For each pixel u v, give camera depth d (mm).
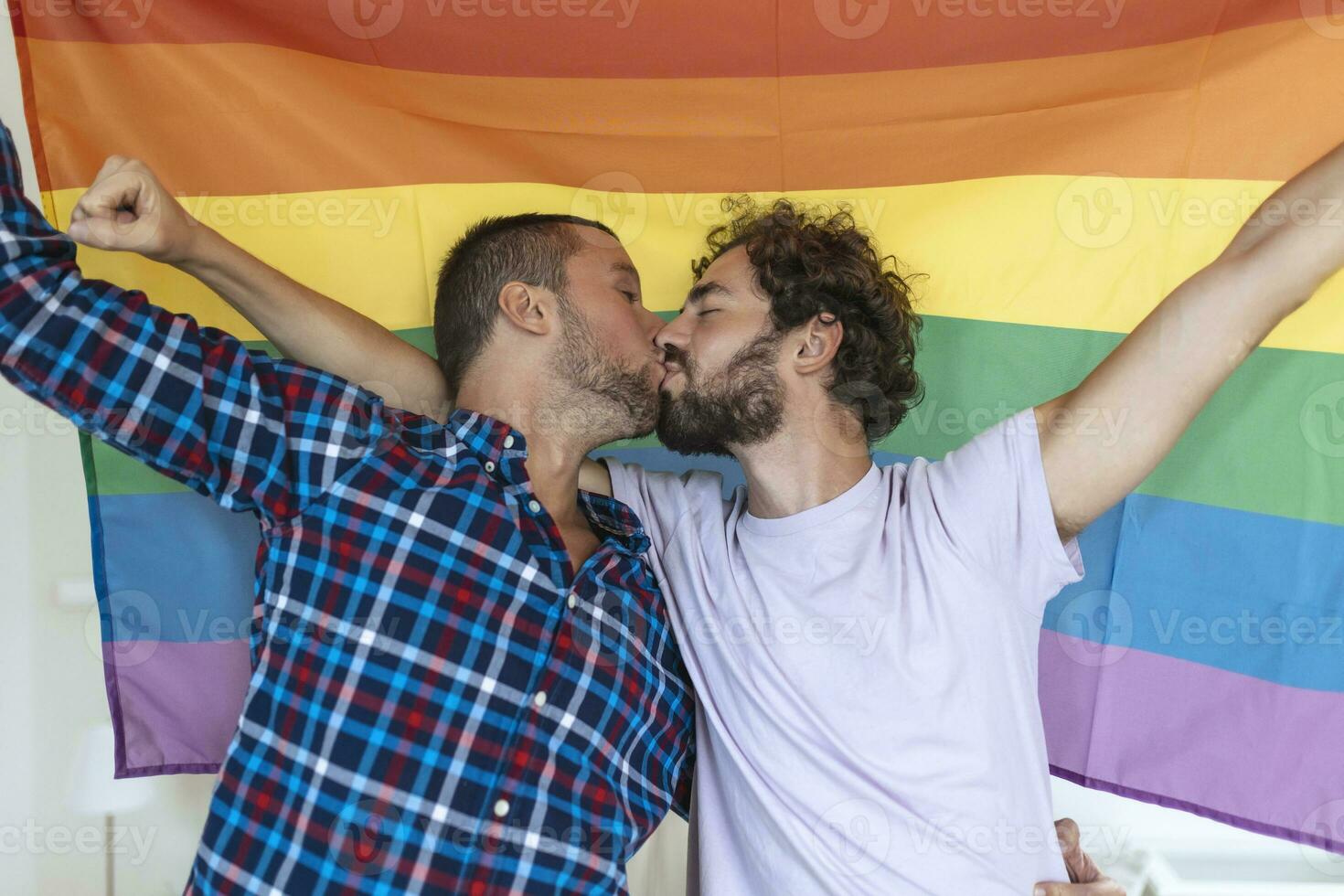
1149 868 2041
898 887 1231
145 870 1935
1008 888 1251
